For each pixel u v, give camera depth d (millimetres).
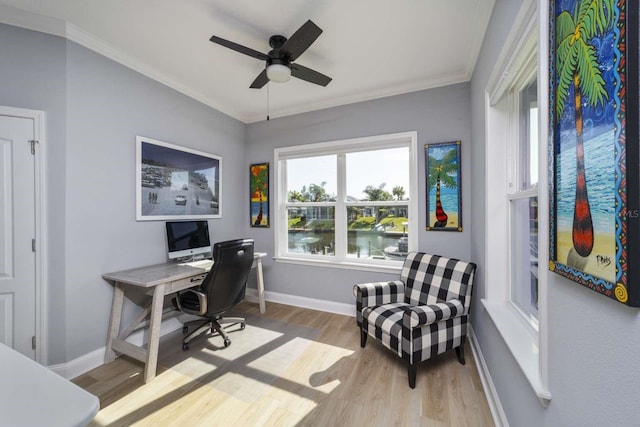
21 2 1689
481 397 1705
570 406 763
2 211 1776
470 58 2268
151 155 2471
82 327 1989
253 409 1613
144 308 2398
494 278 1745
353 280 3066
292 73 2066
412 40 2061
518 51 1205
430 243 2680
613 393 584
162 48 2170
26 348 1820
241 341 2445
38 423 522
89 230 2039
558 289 839
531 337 1292
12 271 1795
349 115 3070
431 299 2223
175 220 2699
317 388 1796
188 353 2236
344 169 3172
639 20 500
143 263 2408
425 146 2693
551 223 835
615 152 551
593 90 622
